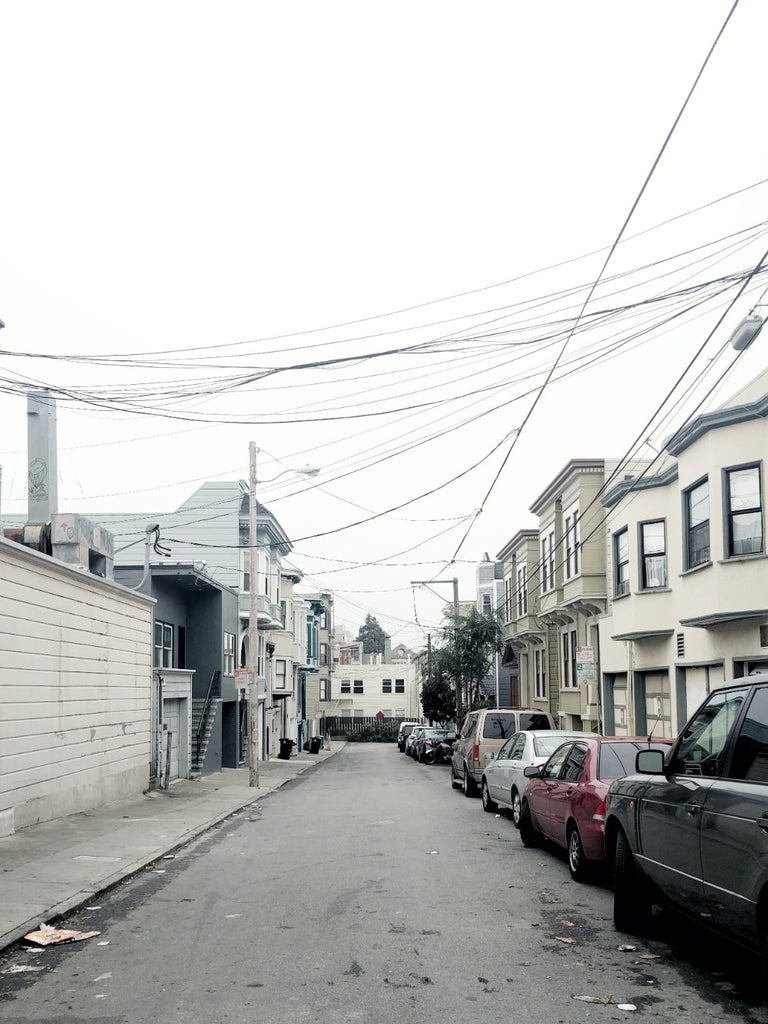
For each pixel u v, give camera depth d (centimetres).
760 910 562
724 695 687
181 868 1173
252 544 2686
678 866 691
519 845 1341
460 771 2406
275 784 2742
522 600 4025
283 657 5012
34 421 2153
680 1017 582
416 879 1056
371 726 8462
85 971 700
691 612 1981
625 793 831
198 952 744
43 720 1508
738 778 617
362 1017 580
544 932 802
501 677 5100
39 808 1495
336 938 779
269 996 624
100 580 1759
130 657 2027
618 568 2512
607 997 621
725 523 1830
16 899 932
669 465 2261
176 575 2645
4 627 1348
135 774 2056
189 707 2719
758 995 627
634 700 2453
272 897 960
